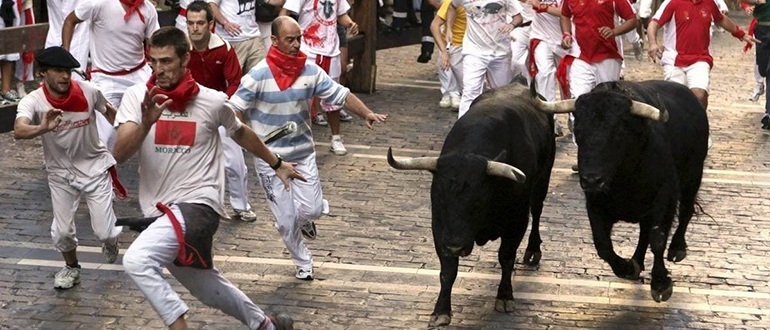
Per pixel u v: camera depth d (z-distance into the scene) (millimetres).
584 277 12609
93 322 11016
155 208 9391
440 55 20688
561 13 17984
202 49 13336
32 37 16422
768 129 20641
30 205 14781
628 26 17578
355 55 22719
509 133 11039
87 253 12977
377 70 25875
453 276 10758
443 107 21750
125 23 14336
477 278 12492
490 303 11742
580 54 17734
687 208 12836
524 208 11188
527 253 12867
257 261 12883
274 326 9875
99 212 11711
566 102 11320
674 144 11930
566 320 11336
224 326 11008
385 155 17969
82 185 11633
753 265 13141
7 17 18953
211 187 9445
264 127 11836
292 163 11969
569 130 19609
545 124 11969
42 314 11156
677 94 12516
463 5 18672
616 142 10656
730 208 15492
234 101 11695
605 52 17672
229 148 14039
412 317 11320
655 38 18094
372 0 22594
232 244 13453
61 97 11305
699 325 11273
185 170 9383
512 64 19547
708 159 18312
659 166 11219
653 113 10609
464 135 10828
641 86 12000
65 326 10875
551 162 12391
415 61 27375
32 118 11156
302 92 11773
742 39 18344
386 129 19781
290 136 11883
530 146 11266
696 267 13000
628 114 10664
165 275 12281
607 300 11906
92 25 14453
